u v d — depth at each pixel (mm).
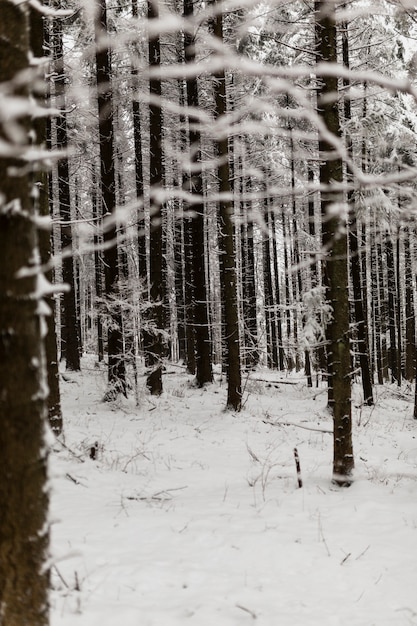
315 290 13625
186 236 21891
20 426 2031
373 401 16906
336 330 8539
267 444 11531
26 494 2062
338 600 4875
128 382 14562
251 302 22734
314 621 4469
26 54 1915
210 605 4633
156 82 12656
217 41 1006
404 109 11641
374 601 4891
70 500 7172
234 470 9414
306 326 14219
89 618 4258
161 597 4742
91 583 4855
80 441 10148
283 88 1065
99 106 9727
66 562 5211
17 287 1988
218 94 12812
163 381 19359
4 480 2027
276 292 28281
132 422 12695
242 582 5109
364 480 8609
